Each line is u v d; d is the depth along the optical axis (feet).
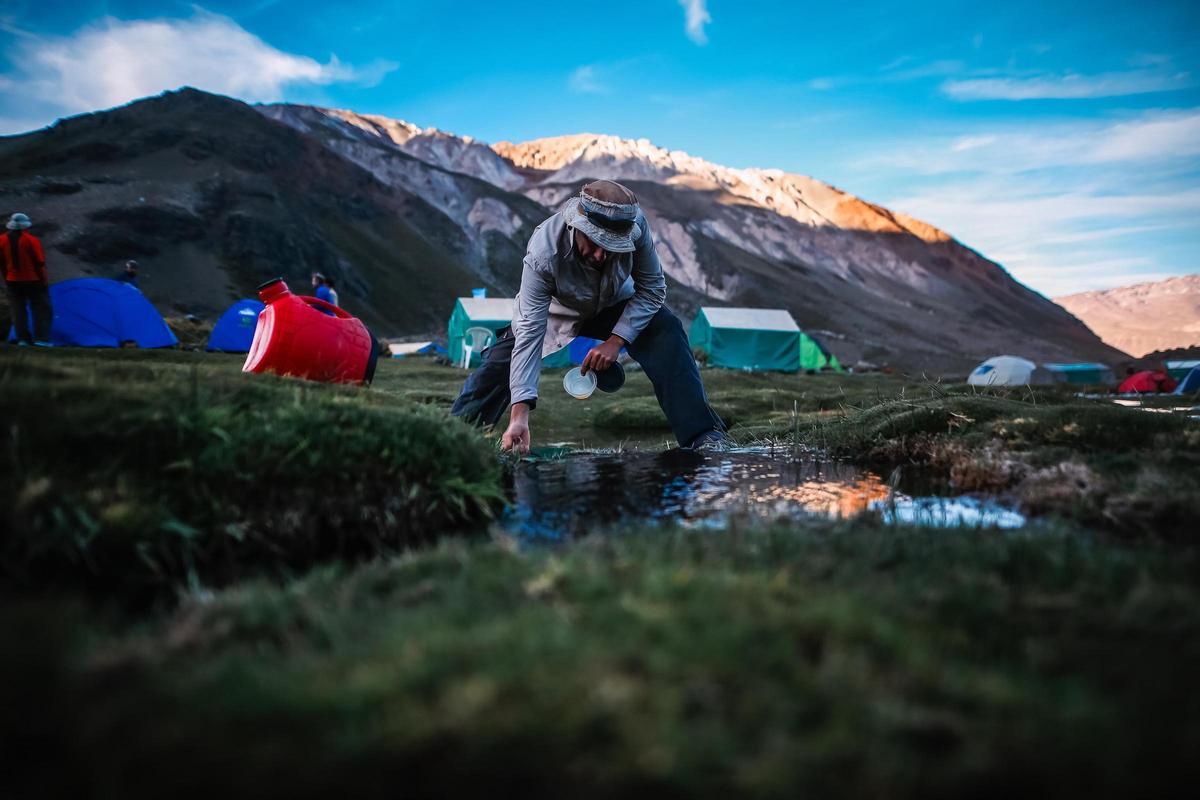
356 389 12.38
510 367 16.01
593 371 15.47
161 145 556.92
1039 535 7.55
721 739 3.20
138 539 7.00
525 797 3.09
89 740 3.35
